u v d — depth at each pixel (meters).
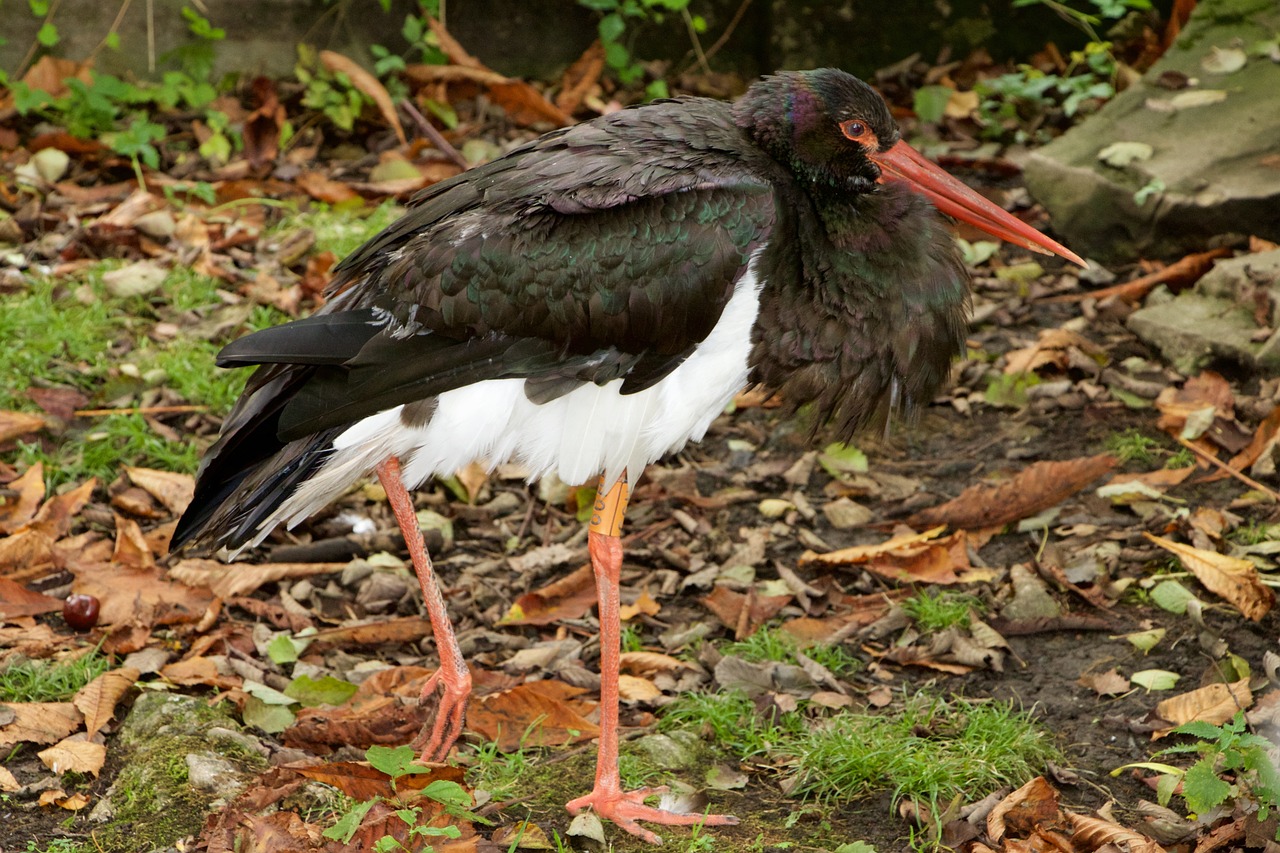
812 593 8.48
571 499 9.45
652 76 14.78
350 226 11.95
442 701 6.98
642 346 6.55
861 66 14.84
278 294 10.98
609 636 6.74
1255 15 13.07
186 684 7.50
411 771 6.48
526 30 14.64
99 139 13.17
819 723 7.41
